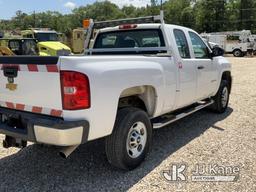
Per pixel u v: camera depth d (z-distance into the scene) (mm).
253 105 8766
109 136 4309
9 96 4258
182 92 5660
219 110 7734
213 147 5457
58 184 4223
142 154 4684
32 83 3977
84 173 4523
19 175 4484
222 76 7957
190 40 6156
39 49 20703
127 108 4508
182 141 5773
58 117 3859
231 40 44938
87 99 3791
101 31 6418
